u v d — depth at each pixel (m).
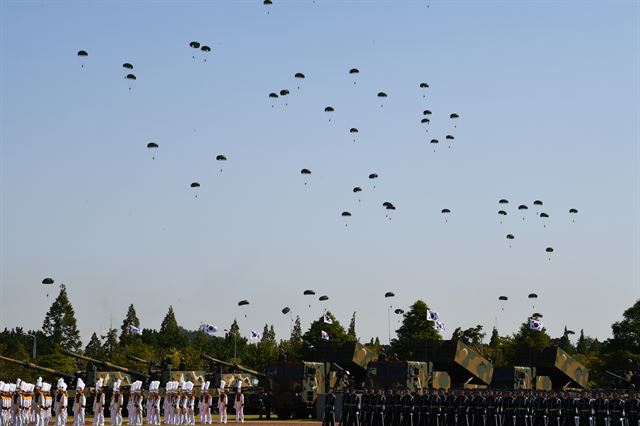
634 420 70.62
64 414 80.69
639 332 137.25
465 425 73.75
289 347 172.88
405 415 75.56
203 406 90.50
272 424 86.88
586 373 108.06
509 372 101.38
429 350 98.88
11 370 143.75
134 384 86.69
